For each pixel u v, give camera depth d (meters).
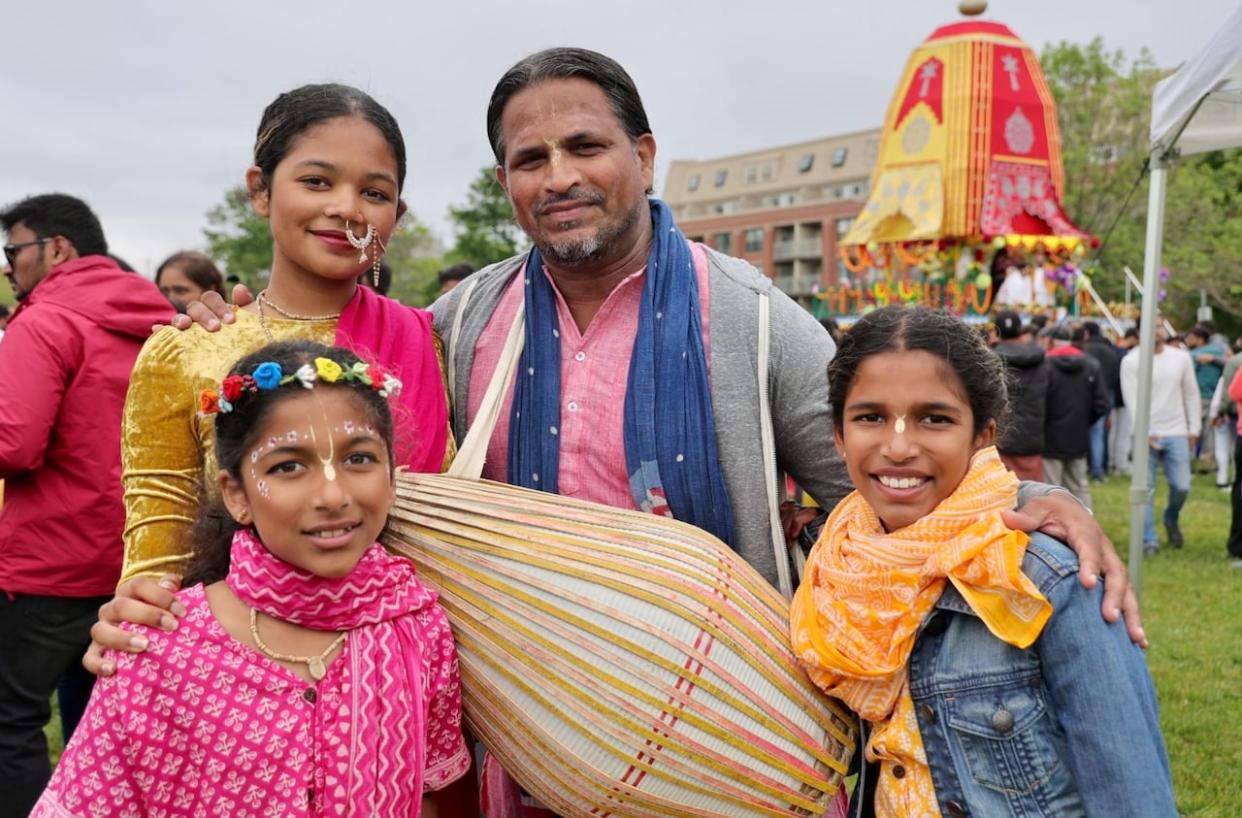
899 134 18.48
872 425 1.81
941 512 1.76
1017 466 7.89
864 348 1.81
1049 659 1.72
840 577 1.83
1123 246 28.47
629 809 1.88
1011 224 17.52
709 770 1.85
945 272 18.39
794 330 2.24
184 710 1.64
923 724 1.81
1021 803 1.73
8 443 3.02
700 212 65.19
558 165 2.12
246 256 37.06
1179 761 4.29
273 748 1.64
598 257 2.18
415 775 1.74
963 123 17.55
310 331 2.15
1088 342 12.23
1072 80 30.39
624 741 1.80
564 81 2.13
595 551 1.88
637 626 1.81
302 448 1.64
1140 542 5.83
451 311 2.47
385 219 2.14
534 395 2.27
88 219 3.68
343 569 1.68
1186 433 8.29
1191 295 30.72
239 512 1.74
